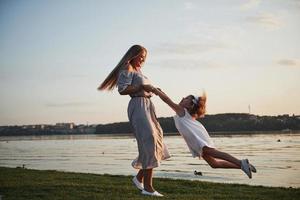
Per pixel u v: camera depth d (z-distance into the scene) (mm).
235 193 7309
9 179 9133
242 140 107250
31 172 11164
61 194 6801
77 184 8180
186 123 6238
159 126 6562
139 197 6371
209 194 7160
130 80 6398
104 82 6734
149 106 6484
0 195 6578
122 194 6758
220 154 6027
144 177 6594
